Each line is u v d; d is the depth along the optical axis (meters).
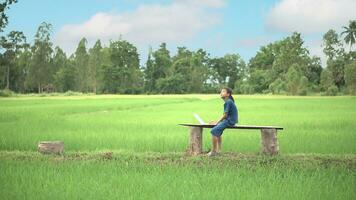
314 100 69.62
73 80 138.88
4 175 9.63
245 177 9.73
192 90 140.62
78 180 9.30
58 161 11.87
